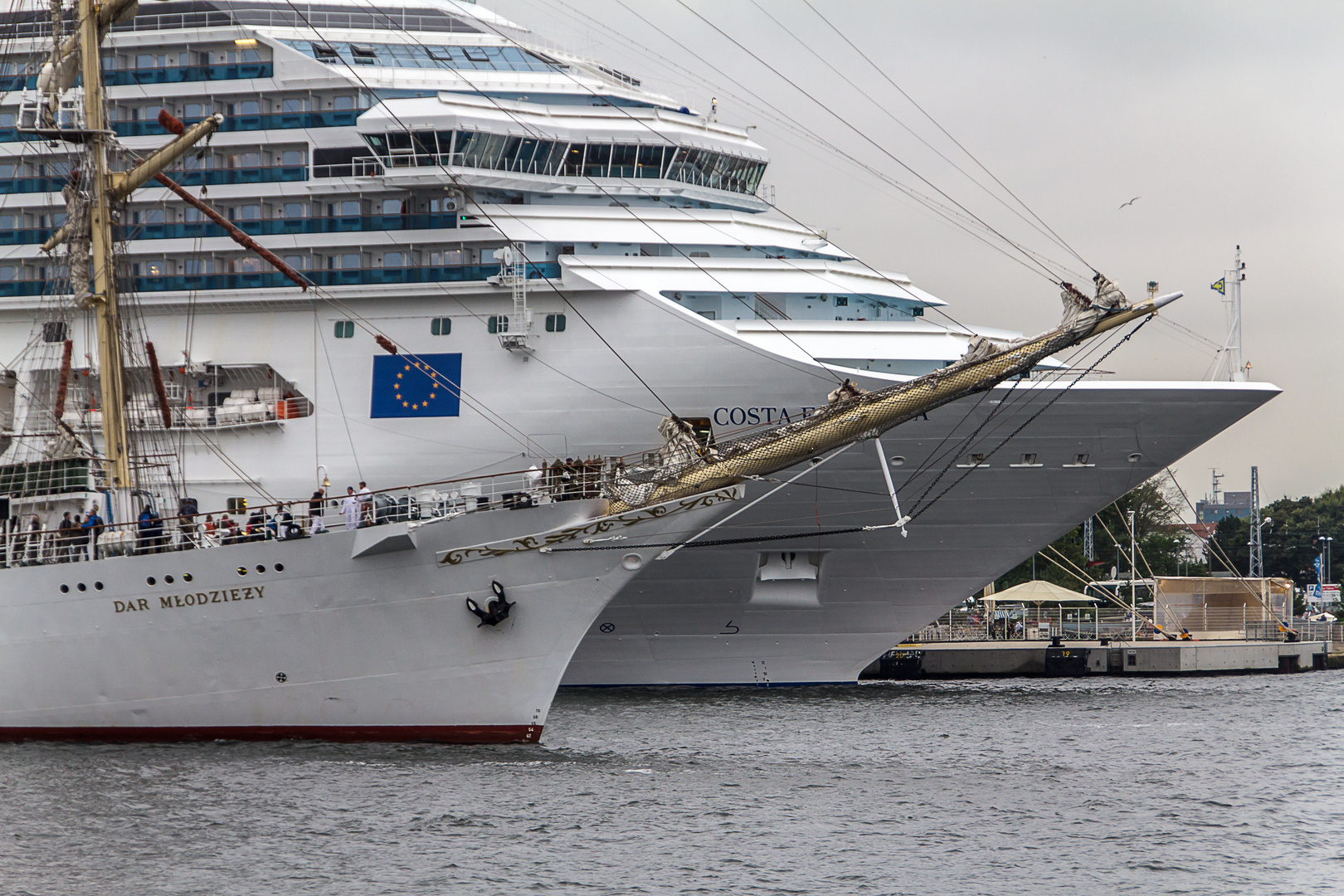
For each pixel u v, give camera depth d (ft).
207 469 611.88
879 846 356.79
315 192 599.16
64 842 350.23
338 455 597.52
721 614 621.72
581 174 620.90
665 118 636.89
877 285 615.98
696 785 418.31
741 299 590.55
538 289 571.28
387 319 594.65
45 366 609.83
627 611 622.13
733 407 566.77
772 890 320.91
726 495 446.60
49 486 523.29
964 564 605.73
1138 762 476.95
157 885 319.88
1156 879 335.67
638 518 442.91
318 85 607.78
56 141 501.97
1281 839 372.99
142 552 469.16
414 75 620.90
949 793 417.90
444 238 586.86
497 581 444.96
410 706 453.17
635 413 572.10
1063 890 325.62
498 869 331.98
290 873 328.49
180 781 408.05
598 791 406.21
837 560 606.96
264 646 452.76
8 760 436.76
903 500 579.89
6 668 474.49
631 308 570.05
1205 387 565.12
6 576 470.39
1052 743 515.91
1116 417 567.18
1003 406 558.97
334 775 415.44
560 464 455.22
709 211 632.38
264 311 607.37
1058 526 593.83
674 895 316.40
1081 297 450.71
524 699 451.12
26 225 627.87
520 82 633.61
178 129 497.05
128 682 463.01
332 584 445.37
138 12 628.69
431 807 382.42
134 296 542.98
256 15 631.97
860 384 556.51
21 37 638.94
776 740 501.56
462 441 585.63
